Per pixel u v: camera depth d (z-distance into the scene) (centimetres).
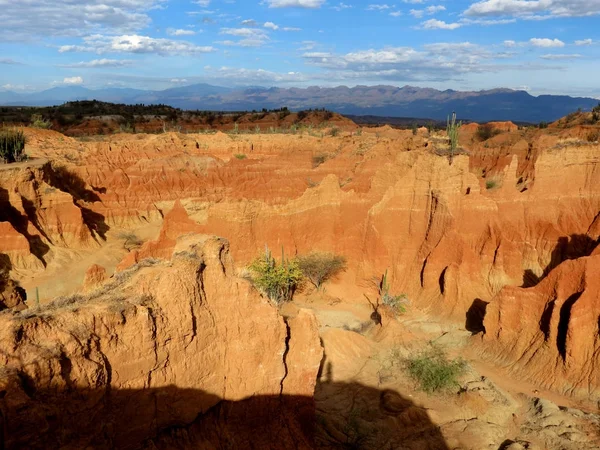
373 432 2439
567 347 2902
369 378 3016
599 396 2759
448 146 6444
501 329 3322
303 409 2078
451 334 3634
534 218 4534
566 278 3041
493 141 10188
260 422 1888
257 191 5862
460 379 2977
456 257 4025
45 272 4850
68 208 5612
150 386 1553
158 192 7725
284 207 4409
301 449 1931
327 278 4325
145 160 8394
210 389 1759
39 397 1230
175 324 1623
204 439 1709
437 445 2412
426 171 4403
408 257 4353
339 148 9231
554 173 4709
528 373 3061
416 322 3841
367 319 3853
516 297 3275
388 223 4469
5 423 1120
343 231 4534
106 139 11206
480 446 2420
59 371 1271
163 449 1580
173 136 10419
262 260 3872
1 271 4422
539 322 3158
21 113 16900
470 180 4400
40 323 1305
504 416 2670
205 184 8212
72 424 1305
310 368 2070
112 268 5216
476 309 3841
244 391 1848
